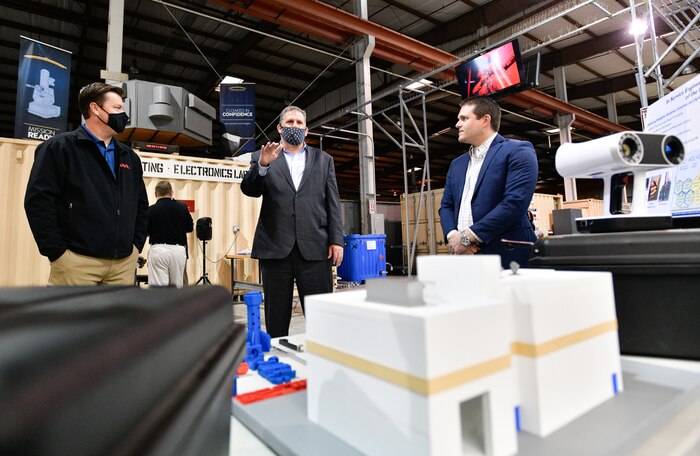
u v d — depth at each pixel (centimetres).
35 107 422
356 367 39
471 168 177
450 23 825
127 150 189
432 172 1725
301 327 346
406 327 33
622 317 66
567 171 87
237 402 53
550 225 936
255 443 46
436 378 31
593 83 1070
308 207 176
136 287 36
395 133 1304
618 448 35
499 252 153
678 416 43
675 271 61
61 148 162
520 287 41
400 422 33
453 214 184
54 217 159
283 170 179
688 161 129
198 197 463
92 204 167
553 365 40
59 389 15
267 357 78
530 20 746
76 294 29
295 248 175
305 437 42
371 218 622
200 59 892
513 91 577
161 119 457
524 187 150
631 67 977
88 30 755
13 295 27
